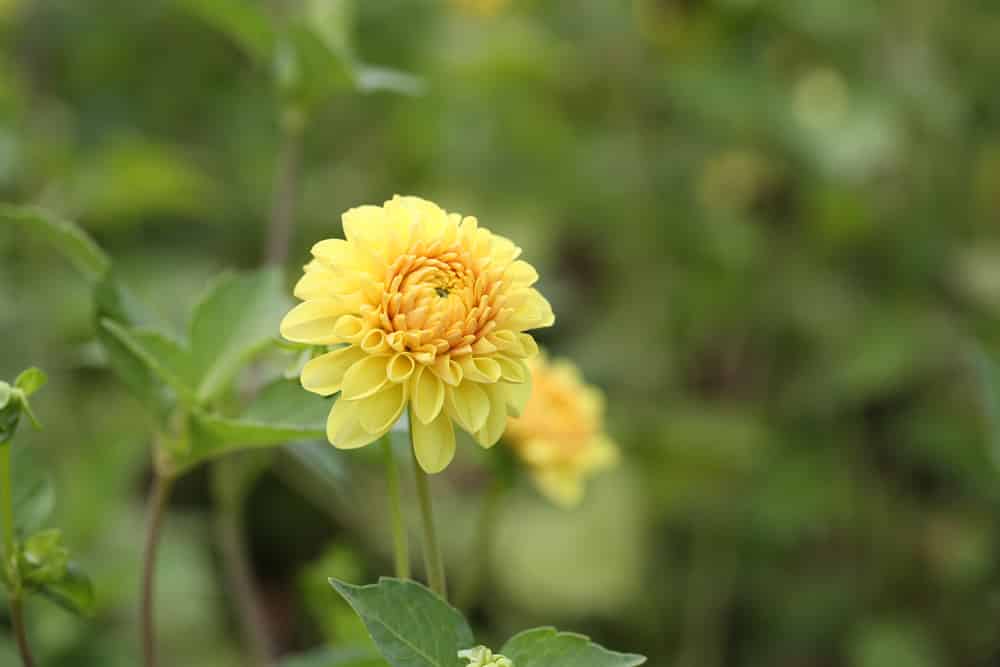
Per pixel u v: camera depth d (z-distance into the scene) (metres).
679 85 1.56
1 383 0.71
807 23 1.51
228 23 0.95
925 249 1.52
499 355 0.70
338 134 1.69
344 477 0.79
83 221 1.42
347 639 0.86
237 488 0.91
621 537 1.34
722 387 1.61
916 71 1.49
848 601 1.38
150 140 1.63
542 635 0.69
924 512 1.44
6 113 1.40
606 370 1.51
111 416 1.23
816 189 1.55
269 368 0.85
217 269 1.46
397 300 0.69
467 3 1.67
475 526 1.31
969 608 1.37
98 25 1.64
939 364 1.44
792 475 1.42
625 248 1.60
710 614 1.36
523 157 1.68
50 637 0.99
